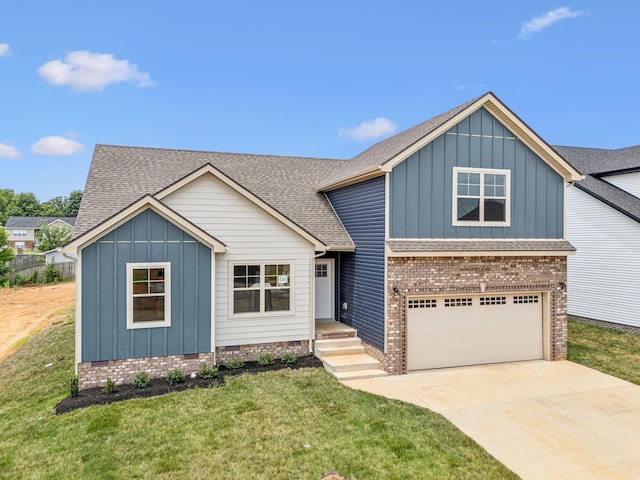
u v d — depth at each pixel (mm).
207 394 9617
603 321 17656
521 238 12922
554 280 13203
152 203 10484
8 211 100188
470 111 12234
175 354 10883
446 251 11773
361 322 13211
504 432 8172
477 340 12641
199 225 11836
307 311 12859
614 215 17188
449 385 10781
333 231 14375
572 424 8562
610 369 12188
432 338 12195
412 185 11898
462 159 12352
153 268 10672
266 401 9234
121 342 10422
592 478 6660
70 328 16516
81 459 6871
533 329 13227
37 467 6660
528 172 13047
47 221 75688
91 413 8609
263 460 6824
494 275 12570
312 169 18797
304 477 6379
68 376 11086
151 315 10680
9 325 19719
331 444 7383
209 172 11797
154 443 7352
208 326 11172
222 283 11930
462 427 8359
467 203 12414
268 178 17172
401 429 8070
